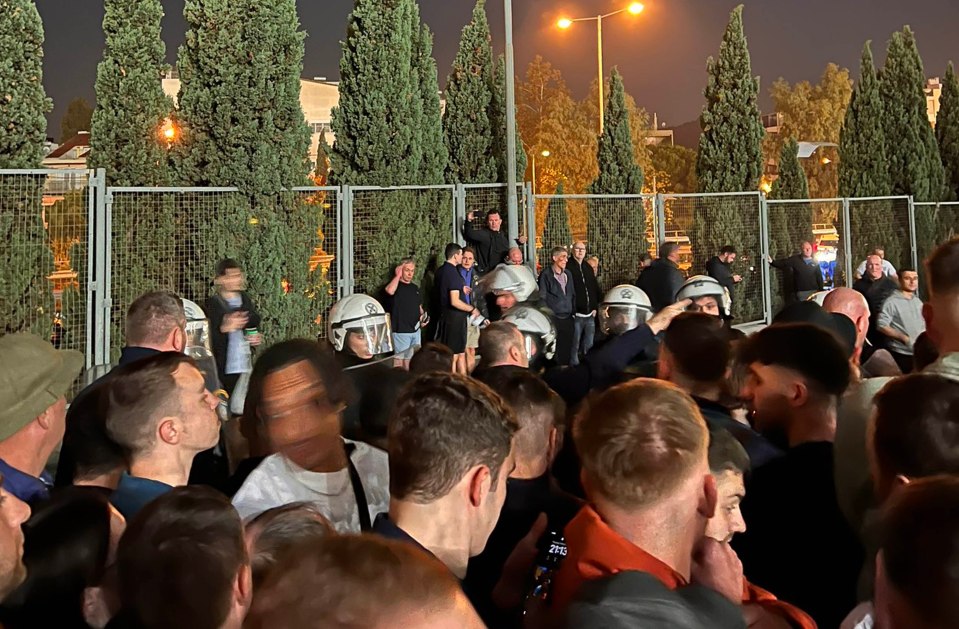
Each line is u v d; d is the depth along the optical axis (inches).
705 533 82.9
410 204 466.3
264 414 107.9
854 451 97.6
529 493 104.6
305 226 424.5
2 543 69.8
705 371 124.3
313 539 46.2
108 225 357.7
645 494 73.0
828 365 107.9
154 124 386.9
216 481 144.5
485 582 98.3
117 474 109.6
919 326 329.7
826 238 708.7
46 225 344.5
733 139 649.6
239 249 400.5
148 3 386.0
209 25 402.0
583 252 484.7
